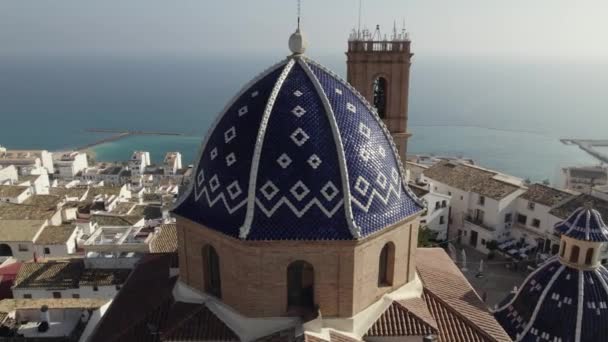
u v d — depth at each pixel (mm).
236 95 24594
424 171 75812
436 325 22594
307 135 21562
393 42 52219
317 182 21062
